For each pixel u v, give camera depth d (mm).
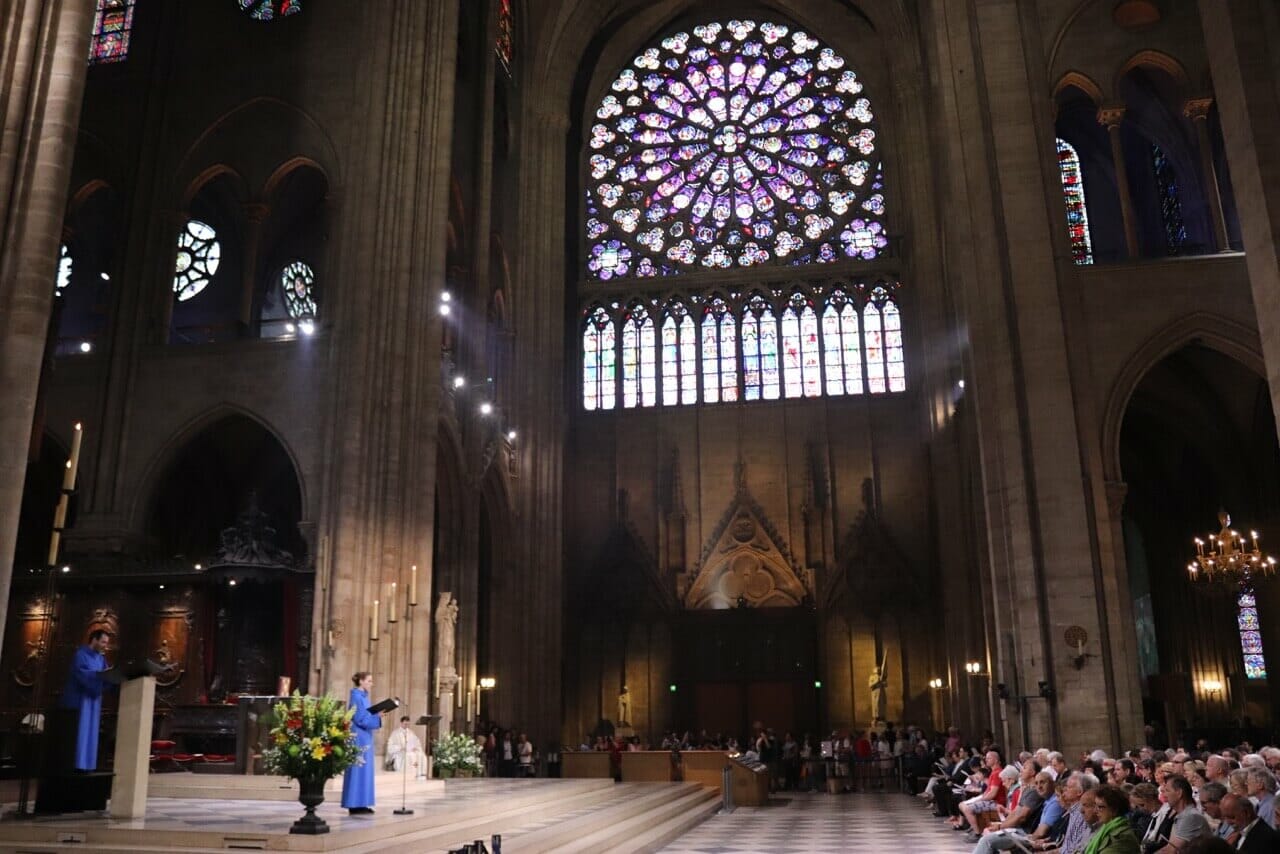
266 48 31547
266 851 11266
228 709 24734
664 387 43469
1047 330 23969
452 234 33781
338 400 26844
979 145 25578
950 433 35406
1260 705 31359
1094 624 22234
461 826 14148
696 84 46875
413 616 26141
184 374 28812
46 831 11875
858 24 45406
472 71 35844
